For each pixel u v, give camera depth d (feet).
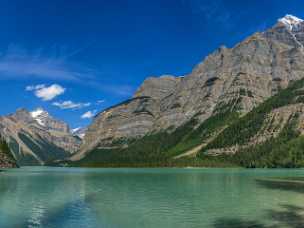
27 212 196.65
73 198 257.75
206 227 160.15
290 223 165.68
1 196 269.64
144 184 391.24
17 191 307.78
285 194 278.26
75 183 407.23
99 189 329.93
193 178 501.97
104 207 214.48
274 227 158.30
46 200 246.27
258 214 187.73
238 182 410.31
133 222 170.40
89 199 252.83
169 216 184.96
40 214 190.60
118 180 464.24
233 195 273.95
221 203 229.66
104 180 466.29
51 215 187.42
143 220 175.42
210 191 305.94
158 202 236.63
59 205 222.28
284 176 538.47
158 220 175.22
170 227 160.35
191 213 192.85
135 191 309.42
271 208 206.69
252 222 168.66
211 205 221.25
